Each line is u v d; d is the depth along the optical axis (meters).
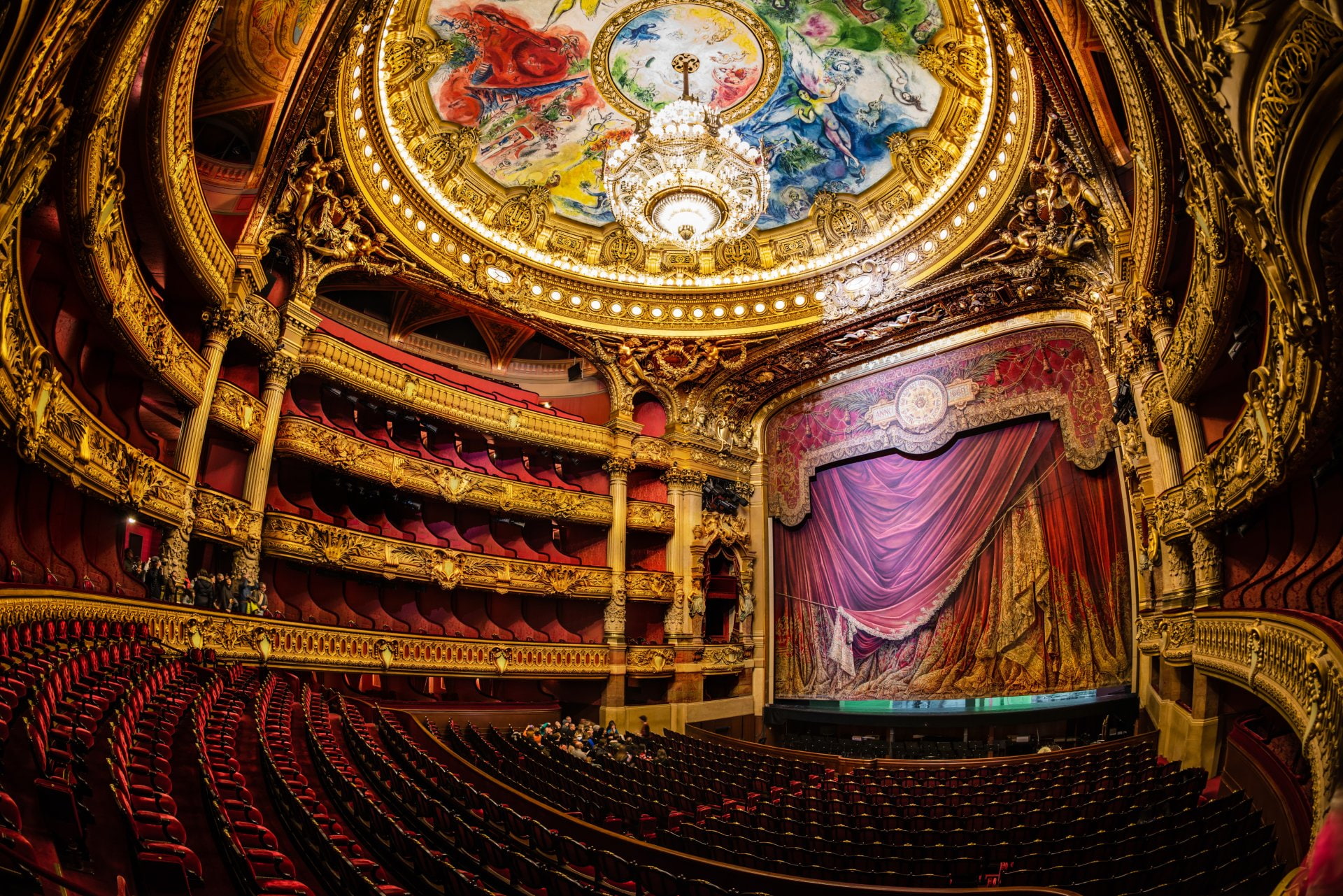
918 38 17.20
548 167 21.27
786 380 25.19
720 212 16.97
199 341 15.04
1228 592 12.16
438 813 7.78
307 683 15.27
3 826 3.12
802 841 9.05
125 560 13.18
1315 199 5.17
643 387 24.34
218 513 14.56
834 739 22.39
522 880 6.52
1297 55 4.68
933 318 21.66
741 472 25.86
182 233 12.40
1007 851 8.12
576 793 11.59
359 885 4.50
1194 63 5.90
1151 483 16.05
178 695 8.34
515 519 22.81
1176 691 14.19
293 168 15.90
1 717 4.29
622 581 22.75
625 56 19.09
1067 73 13.59
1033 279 19.17
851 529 23.98
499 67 18.38
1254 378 9.65
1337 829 1.90
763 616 24.95
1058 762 14.46
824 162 21.14
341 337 20.02
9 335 7.74
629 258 23.11
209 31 12.27
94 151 8.74
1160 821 8.45
